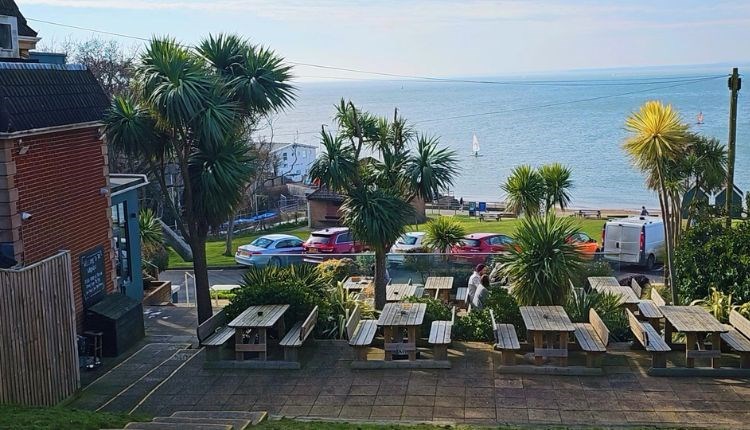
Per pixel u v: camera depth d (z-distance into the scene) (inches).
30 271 396.5
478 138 6151.6
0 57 546.0
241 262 1106.7
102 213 582.9
